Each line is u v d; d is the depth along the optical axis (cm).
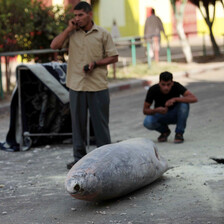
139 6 4106
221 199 625
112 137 1130
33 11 1869
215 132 1102
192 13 4475
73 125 847
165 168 724
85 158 627
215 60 2797
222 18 4397
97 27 841
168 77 980
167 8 4238
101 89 842
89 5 834
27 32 1827
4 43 1825
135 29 4106
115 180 613
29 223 588
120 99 1803
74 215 605
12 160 955
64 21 1970
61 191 712
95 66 830
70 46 842
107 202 642
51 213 619
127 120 1354
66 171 836
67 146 1075
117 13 4009
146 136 1125
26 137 1058
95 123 849
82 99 841
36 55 1931
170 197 645
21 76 1061
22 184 765
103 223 570
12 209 645
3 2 1808
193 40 4234
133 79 2238
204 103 1515
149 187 691
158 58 2861
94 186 592
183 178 728
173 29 4278
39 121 1078
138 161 654
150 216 581
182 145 991
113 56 839
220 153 889
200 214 578
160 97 1016
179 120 1012
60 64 1034
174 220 564
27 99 1071
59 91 1020
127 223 564
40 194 705
